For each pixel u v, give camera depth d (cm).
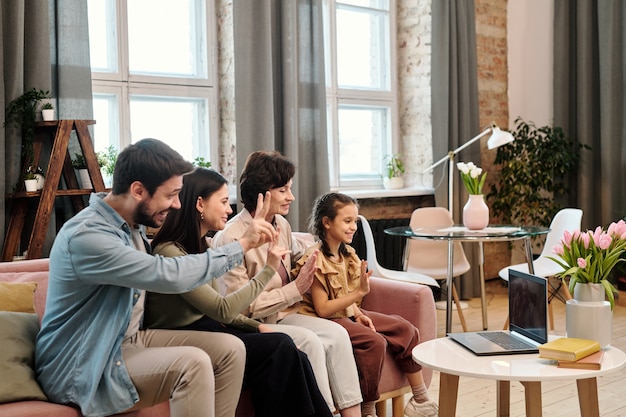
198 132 491
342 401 269
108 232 207
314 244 309
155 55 472
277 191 288
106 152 446
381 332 298
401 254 569
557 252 265
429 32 583
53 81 386
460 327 502
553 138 595
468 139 594
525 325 261
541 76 638
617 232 254
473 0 601
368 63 597
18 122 361
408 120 605
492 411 328
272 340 245
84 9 389
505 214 610
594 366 224
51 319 214
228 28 482
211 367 215
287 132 486
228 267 221
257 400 246
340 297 297
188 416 209
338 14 576
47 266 267
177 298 245
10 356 211
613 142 598
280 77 490
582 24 605
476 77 604
